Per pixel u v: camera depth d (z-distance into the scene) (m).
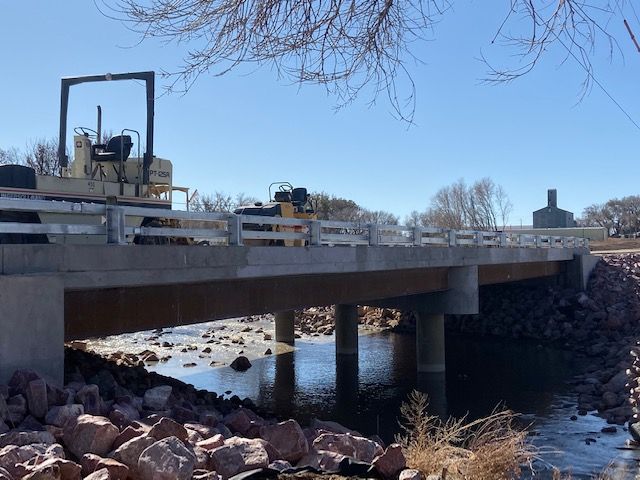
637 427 13.75
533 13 4.85
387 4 5.25
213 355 24.38
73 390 7.84
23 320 8.30
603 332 27.61
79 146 15.35
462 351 26.83
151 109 14.56
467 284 22.02
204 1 5.14
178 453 5.46
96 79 14.72
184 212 11.35
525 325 30.31
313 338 30.39
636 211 120.12
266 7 5.17
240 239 12.54
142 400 8.77
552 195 103.06
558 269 33.72
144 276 10.38
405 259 18.34
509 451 7.72
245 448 6.18
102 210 9.94
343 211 70.75
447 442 8.35
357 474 6.29
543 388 19.33
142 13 5.30
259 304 14.26
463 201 82.25
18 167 13.30
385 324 33.97
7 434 5.82
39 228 9.06
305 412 16.45
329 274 16.30
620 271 33.94
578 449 12.84
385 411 16.61
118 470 5.32
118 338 28.11
